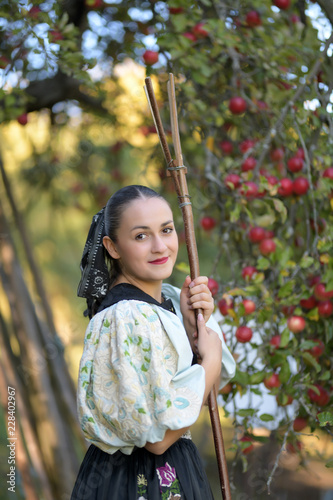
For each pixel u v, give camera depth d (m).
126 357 1.37
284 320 2.01
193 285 1.60
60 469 2.71
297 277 2.12
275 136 2.25
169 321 1.46
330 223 2.15
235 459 2.08
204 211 2.60
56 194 4.09
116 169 3.83
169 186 2.89
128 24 2.85
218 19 2.29
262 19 2.34
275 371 2.06
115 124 3.38
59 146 3.82
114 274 1.59
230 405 2.24
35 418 2.74
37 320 2.83
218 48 2.26
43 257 5.16
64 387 2.82
